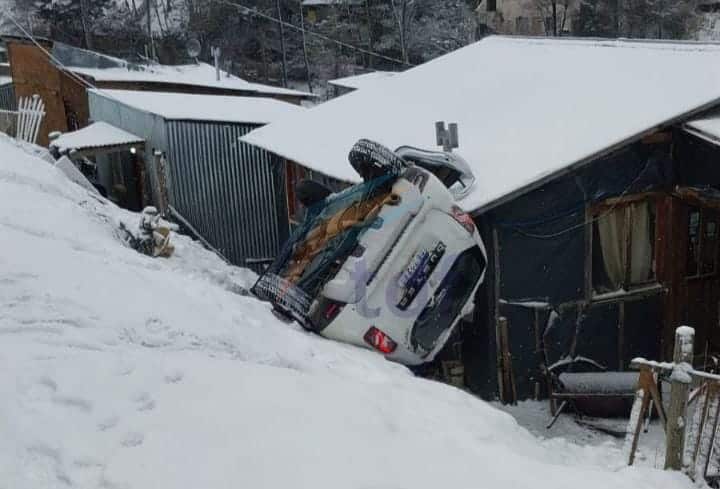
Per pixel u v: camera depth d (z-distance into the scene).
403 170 7.09
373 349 6.73
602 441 7.77
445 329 7.18
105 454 3.32
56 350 4.13
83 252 6.11
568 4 36.19
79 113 21.91
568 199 8.59
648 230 9.21
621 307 9.16
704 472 4.75
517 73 11.98
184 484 3.13
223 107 16.11
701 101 8.38
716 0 35.75
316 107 14.24
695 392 4.96
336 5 40.38
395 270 6.78
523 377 8.86
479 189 8.24
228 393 3.89
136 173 17.02
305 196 7.63
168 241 9.20
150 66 24.78
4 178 8.82
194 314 5.20
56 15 39.16
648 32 33.88
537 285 8.71
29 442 3.32
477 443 4.00
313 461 3.35
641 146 8.73
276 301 6.84
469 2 42.00
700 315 9.57
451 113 11.20
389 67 37.72
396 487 3.24
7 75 28.72
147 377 3.96
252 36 38.81
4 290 4.82
